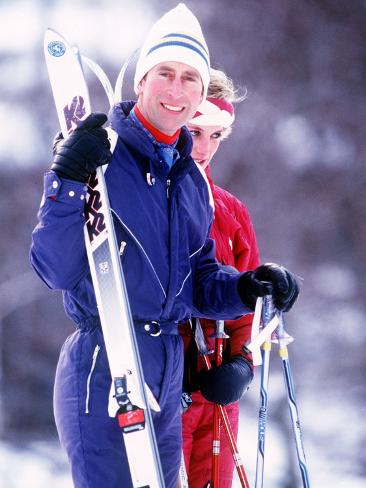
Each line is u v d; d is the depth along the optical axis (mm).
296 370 61344
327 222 71438
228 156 71938
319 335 65062
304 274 69500
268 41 78062
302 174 73375
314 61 78375
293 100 76750
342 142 75875
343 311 67500
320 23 79125
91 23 84188
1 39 82688
